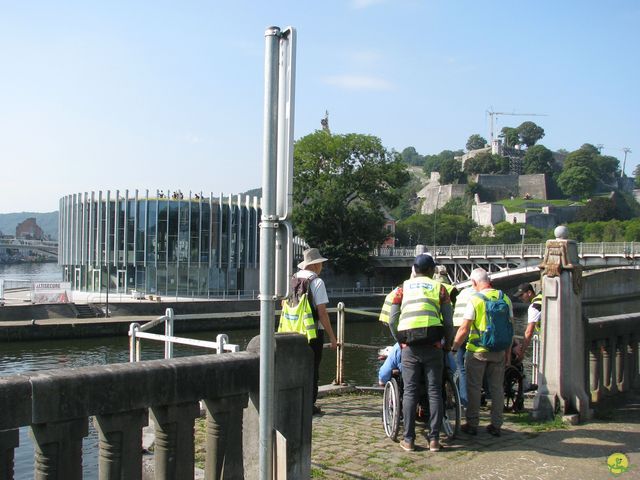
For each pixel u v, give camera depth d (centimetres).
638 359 898
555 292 755
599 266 5900
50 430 328
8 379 316
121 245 5662
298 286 728
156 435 383
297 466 430
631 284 6569
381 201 7775
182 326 4828
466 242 12438
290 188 357
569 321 750
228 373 403
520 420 766
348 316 5797
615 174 18312
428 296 637
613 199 14350
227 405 406
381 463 587
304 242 7744
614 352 851
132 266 5669
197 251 5678
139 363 368
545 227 13662
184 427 386
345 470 564
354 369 2795
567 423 731
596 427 720
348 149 7325
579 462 592
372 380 2475
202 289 5703
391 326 664
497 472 562
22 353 3725
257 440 416
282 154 361
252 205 6103
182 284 5653
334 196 7150
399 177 7475
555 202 15288
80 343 4138
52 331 4209
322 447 641
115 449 355
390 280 8194
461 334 688
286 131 358
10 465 318
